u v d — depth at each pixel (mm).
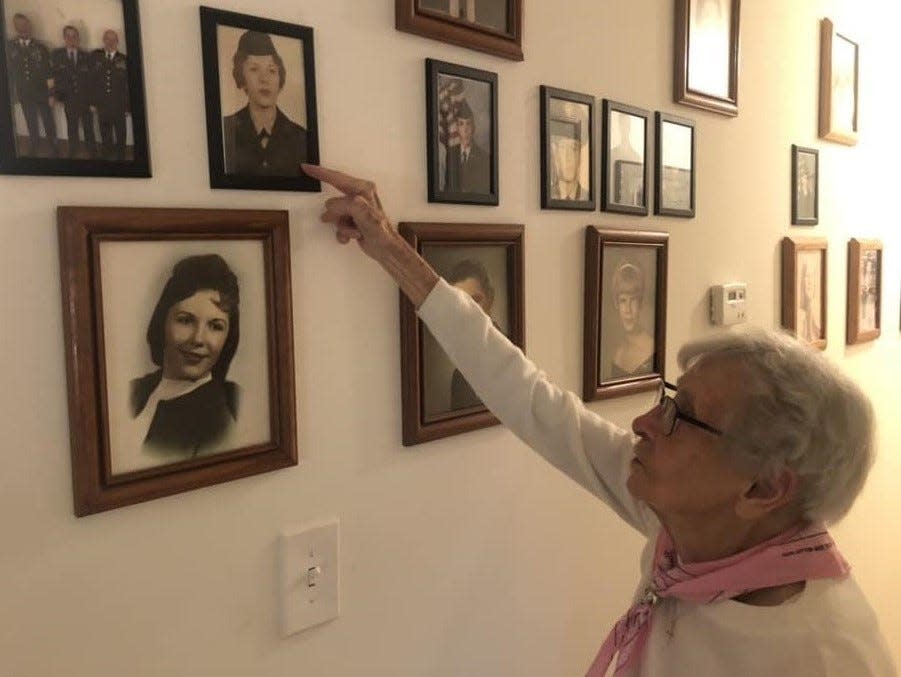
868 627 838
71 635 767
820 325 1908
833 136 1889
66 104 716
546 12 1166
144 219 763
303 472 933
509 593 1207
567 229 1238
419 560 1071
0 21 672
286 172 882
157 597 823
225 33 819
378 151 971
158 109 783
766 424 795
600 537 1361
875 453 855
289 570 923
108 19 737
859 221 2078
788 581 832
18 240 706
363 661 1015
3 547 720
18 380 716
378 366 1001
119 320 765
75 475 745
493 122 1092
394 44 976
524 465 1211
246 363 866
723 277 1604
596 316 1276
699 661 857
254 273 865
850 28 1957
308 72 887
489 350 1002
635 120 1333
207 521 854
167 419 807
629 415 1397
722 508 855
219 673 878
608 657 936
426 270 961
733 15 1538
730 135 1587
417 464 1059
